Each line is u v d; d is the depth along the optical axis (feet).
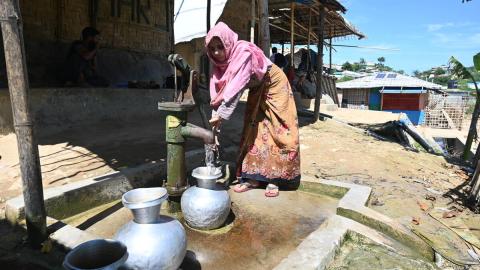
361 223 9.75
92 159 13.01
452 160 22.90
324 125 28.09
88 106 18.69
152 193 7.23
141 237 6.44
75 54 20.58
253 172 12.09
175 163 9.80
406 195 13.10
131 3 26.73
